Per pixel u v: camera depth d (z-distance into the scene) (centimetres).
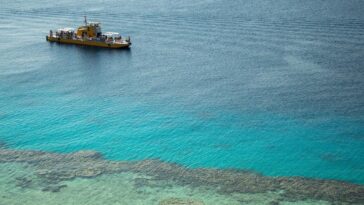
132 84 9156
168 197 4947
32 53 11844
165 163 5803
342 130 6731
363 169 5594
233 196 4959
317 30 13638
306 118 7212
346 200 4872
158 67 10338
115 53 11781
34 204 4812
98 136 6675
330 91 8388
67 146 6338
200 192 5053
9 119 7338
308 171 5556
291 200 4872
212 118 7300
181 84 9069
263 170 5591
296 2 19812
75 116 7475
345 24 14362
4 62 10869
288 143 6347
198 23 15525
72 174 5488
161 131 6831
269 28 14238
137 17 17088
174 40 13088
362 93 8231
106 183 5266
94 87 9006
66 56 11519
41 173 5509
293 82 8944
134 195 4994
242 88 8700
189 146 6309
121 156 6012
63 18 17212
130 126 7031
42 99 8294
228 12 17612
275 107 7706
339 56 10662
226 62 10538
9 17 17512
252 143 6372
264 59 10650
